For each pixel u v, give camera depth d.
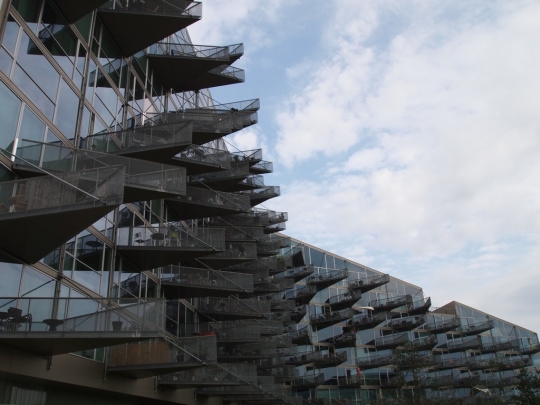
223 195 27.81
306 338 48.25
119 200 11.84
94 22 18.28
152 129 19.08
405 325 56.31
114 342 13.30
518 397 40.38
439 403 46.28
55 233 12.16
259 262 38.84
